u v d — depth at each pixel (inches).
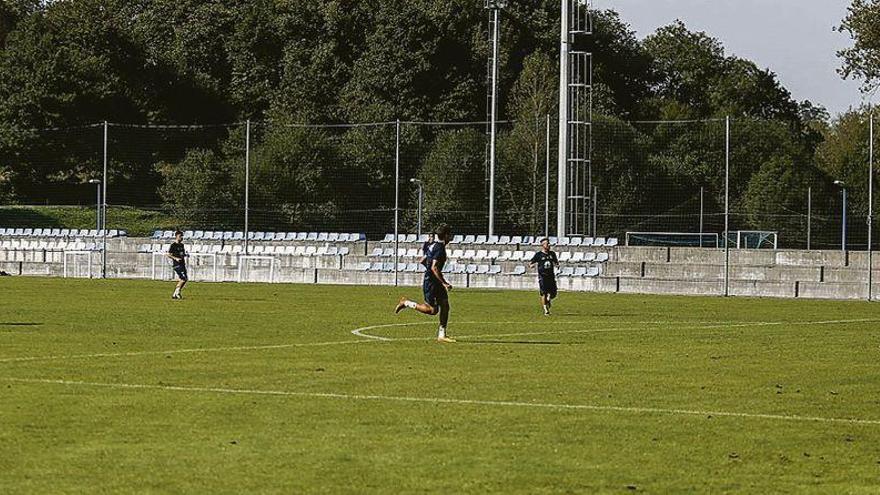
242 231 4389.8
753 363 1533.0
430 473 832.3
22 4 7554.1
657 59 7534.5
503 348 1692.9
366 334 1907.0
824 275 3430.1
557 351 1656.0
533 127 4766.2
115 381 1270.9
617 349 1702.8
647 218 4773.6
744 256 3555.6
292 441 939.3
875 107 4242.1
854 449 942.4
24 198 5334.6
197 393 1187.3
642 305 2896.2
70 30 6432.1
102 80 6077.8
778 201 4849.9
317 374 1348.4
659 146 4896.7
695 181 4815.5
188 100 6875.0
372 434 972.6
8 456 872.9
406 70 6520.7
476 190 4699.8
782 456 910.4
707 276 3533.5
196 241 4229.8
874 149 4215.1
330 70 6894.7
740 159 4886.8
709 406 1146.7
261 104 7066.9
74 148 5349.4
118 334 1849.2
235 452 893.8
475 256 3848.4
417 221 4591.5
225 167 4621.1
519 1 7480.3
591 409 1115.9
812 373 1425.9
